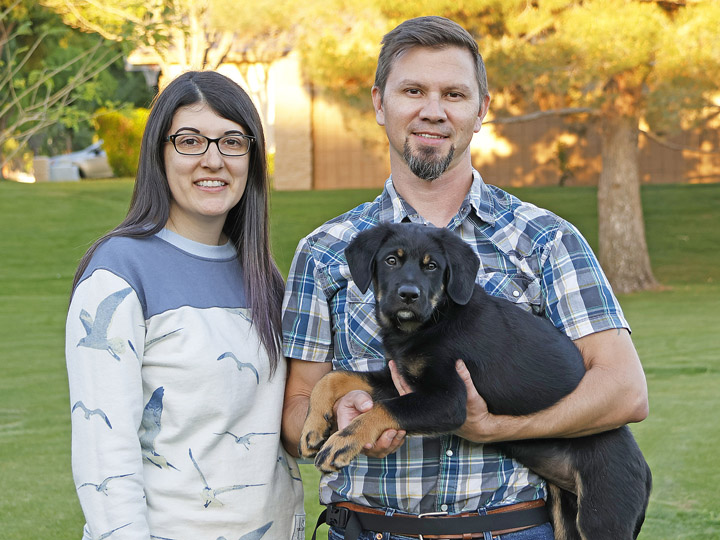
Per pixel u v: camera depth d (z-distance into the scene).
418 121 3.31
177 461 3.02
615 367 3.15
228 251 3.33
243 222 3.36
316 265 3.43
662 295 15.84
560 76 13.52
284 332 3.38
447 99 3.31
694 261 18.23
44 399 8.61
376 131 14.81
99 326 2.95
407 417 3.00
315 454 3.13
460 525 3.06
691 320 13.12
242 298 3.27
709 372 9.56
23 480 6.32
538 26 13.52
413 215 3.49
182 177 3.19
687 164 23.16
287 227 18.89
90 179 31.05
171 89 3.23
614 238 16.95
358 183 23.97
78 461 2.91
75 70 16.02
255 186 3.37
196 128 3.19
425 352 3.20
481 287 3.33
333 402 3.20
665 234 19.64
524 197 21.52
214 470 3.05
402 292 3.17
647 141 23.25
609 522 3.23
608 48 12.84
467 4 12.93
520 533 3.13
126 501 2.87
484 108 3.53
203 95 3.21
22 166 42.81
